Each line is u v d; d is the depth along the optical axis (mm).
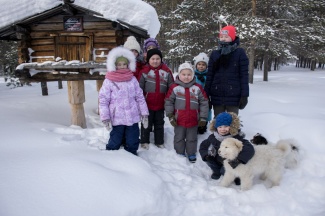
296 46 15164
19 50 4375
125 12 4129
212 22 15031
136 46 3938
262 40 13328
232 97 3664
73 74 4480
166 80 3887
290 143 3549
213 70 3770
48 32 4383
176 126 3707
